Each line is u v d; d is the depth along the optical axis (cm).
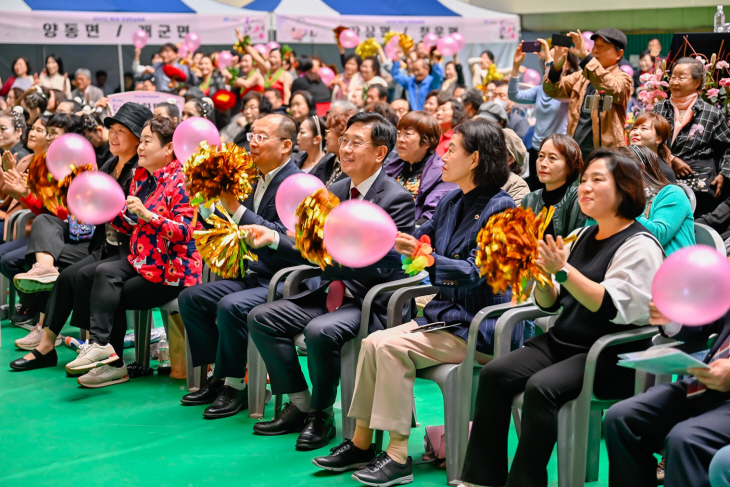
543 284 226
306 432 315
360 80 917
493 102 525
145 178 405
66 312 427
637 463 217
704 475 198
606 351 240
